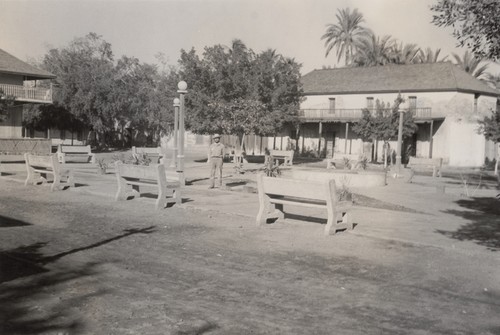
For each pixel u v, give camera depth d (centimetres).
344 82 4578
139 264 623
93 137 5175
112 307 462
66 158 2811
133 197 1205
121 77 4634
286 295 514
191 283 548
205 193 1384
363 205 1220
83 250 689
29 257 645
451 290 539
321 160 4047
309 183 850
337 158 3044
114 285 532
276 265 633
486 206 1245
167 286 534
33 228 842
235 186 1608
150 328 412
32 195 1266
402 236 820
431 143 3953
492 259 677
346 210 859
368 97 4359
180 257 663
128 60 4694
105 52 4484
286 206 1176
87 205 1107
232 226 892
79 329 407
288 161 2995
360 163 2497
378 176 1719
